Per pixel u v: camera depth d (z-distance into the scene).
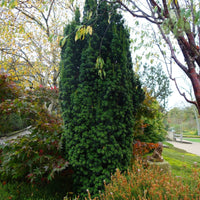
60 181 2.95
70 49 2.73
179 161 4.83
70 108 2.75
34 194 2.57
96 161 2.49
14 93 3.99
